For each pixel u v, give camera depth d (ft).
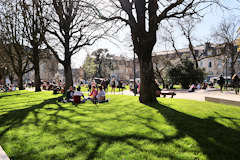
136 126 20.15
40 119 25.13
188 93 71.51
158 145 14.78
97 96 41.60
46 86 117.91
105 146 14.75
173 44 114.93
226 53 142.72
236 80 60.70
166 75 109.40
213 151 13.42
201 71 108.78
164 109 28.45
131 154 13.16
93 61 248.11
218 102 35.35
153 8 35.60
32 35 71.00
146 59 36.83
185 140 15.60
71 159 12.66
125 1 35.53
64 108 33.86
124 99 45.65
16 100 50.62
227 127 18.54
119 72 332.60
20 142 16.47
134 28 35.83
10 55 97.45
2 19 80.53
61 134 18.22
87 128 19.90
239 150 13.53
